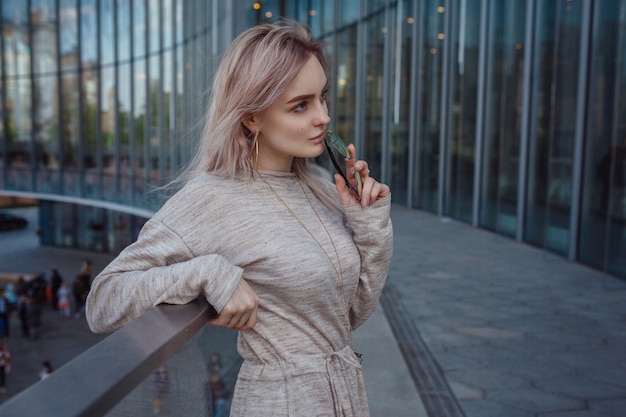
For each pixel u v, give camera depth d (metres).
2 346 14.91
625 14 6.48
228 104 1.19
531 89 9.10
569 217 7.98
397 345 4.09
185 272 1.02
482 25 10.85
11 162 26.25
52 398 0.61
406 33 14.63
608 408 3.27
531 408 3.26
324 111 1.24
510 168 9.92
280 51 1.16
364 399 1.35
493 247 8.96
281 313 1.20
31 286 22.05
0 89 26.05
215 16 15.41
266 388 1.20
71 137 24.83
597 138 7.27
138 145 22.11
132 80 22.28
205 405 1.34
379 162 15.97
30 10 25.25
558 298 5.85
